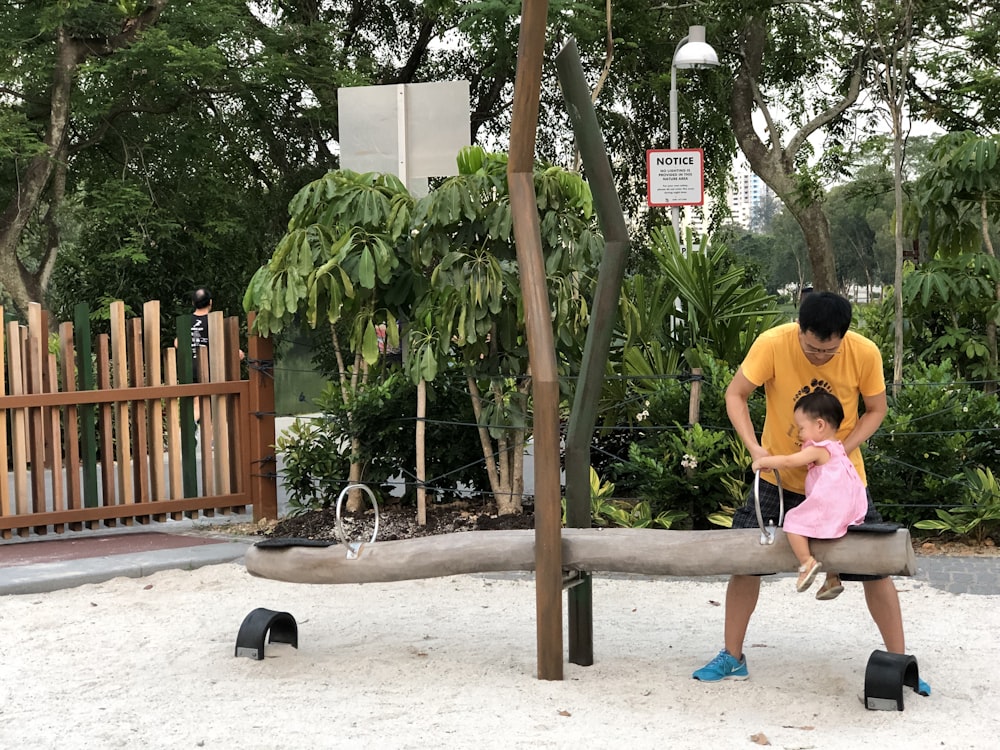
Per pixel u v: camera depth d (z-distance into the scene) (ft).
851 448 16.15
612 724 15.10
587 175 17.25
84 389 29.27
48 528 30.55
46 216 65.67
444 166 28.43
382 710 15.79
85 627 20.97
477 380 28.35
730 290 32.58
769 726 15.02
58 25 56.90
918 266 32.65
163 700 16.52
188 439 30.37
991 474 27.07
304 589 23.94
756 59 75.41
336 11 76.84
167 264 66.44
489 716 15.44
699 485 27.27
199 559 26.04
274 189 73.92
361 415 28.89
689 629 20.48
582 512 17.98
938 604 21.75
